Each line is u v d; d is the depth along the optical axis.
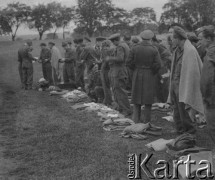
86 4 90.62
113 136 7.84
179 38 7.21
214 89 5.78
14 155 6.81
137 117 8.91
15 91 15.65
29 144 7.48
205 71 5.83
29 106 11.77
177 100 7.55
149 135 7.82
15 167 6.23
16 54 46.78
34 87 16.84
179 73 7.40
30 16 93.44
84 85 14.99
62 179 5.58
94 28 90.88
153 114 9.95
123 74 10.05
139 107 8.90
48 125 8.98
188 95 7.05
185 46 7.16
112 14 88.50
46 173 5.87
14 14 91.88
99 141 7.47
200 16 65.50
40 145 7.32
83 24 91.62
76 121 9.36
